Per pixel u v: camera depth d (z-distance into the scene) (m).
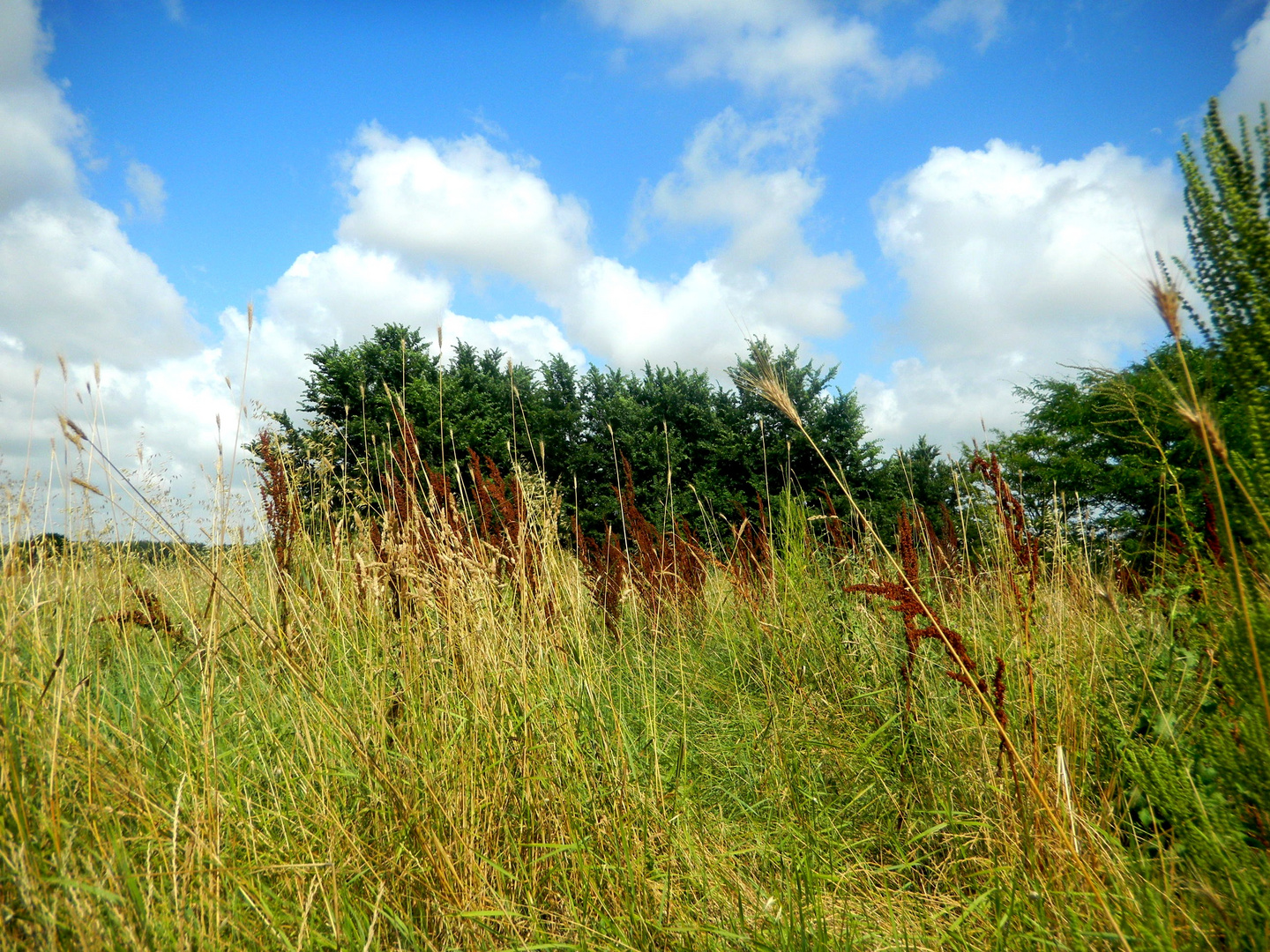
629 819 2.41
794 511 5.36
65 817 1.84
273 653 2.71
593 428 19.19
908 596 2.78
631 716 3.45
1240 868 1.78
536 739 2.59
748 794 3.13
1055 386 10.15
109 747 2.03
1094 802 2.53
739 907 2.08
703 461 17.88
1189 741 2.34
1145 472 7.98
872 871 2.40
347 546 3.49
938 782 2.88
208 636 2.27
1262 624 1.79
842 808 2.82
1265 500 1.80
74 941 1.53
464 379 18.06
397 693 2.68
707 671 4.51
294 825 2.20
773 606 4.42
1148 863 2.02
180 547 2.25
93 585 3.27
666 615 5.43
